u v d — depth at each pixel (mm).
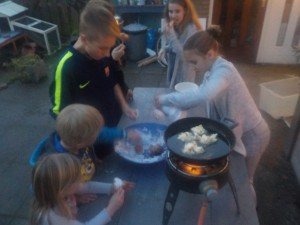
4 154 3271
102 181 1709
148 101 2465
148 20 5664
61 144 1575
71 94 1778
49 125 3744
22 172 3008
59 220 1304
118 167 1803
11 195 2738
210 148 1449
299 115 2838
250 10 5199
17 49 5422
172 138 1545
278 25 4730
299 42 4840
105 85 2006
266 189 2785
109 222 1486
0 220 2500
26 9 5691
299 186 2797
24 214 2543
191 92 1716
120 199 1500
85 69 1803
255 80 4637
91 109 1519
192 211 1539
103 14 1601
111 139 1916
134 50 5176
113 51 2107
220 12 5145
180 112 2020
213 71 1751
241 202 1579
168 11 2758
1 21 5391
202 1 4754
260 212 2572
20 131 3648
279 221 2496
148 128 2006
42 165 1277
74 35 5727
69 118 1452
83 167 1636
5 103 4223
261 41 4922
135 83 4664
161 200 1591
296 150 2930
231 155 1867
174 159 1393
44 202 1308
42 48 5605
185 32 2703
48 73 4930
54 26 5559
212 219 1500
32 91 4496
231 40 5613
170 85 3068
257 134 1954
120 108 2254
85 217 1507
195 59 1731
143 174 1749
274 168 3014
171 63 2990
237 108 1816
